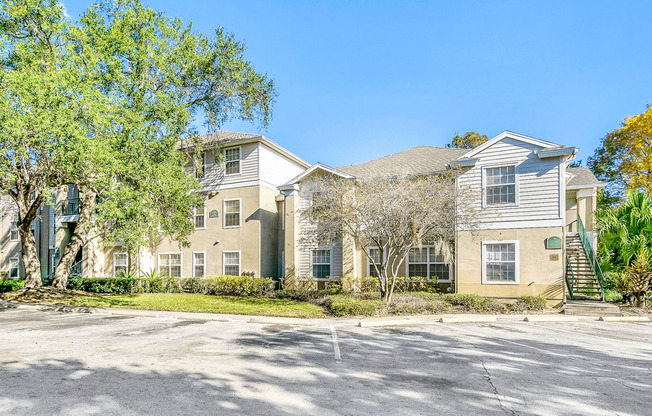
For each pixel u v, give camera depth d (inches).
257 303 655.1
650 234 596.7
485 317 521.7
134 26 744.3
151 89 796.6
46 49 682.2
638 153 1215.6
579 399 214.8
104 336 394.0
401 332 422.9
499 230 659.4
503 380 248.5
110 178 582.6
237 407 196.5
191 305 623.8
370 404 203.5
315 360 297.3
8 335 398.6
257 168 896.9
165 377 248.2
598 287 647.1
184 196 737.0
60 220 1135.6
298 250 837.2
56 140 521.3
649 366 285.3
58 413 187.0
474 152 687.7
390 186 552.4
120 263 1045.2
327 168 818.8
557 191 627.2
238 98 896.9
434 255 743.1
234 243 903.1
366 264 792.9
